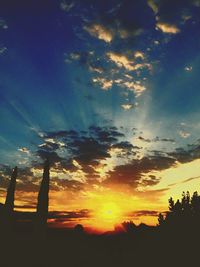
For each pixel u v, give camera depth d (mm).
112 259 20531
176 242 13883
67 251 24828
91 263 21422
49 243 26125
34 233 25719
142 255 15438
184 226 13984
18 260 22703
